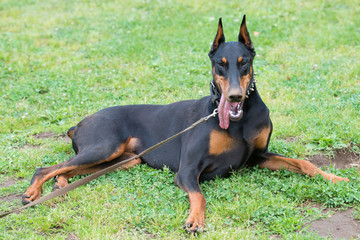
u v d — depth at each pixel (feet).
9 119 22.84
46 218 13.79
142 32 36.06
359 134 19.04
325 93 24.21
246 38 15.19
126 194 15.16
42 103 25.00
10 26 39.81
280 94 24.72
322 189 14.58
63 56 32.48
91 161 16.28
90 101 25.08
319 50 31.22
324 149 18.67
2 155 18.89
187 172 14.99
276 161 16.60
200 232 12.91
